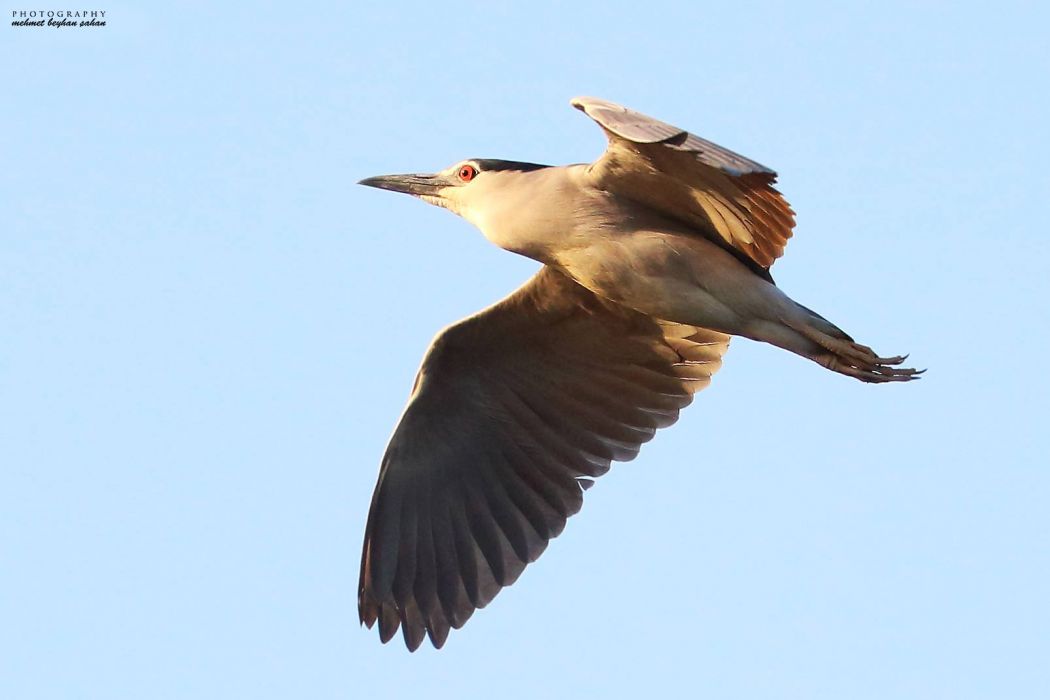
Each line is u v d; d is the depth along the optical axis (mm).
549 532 15078
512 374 14961
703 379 14977
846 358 12930
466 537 14984
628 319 14523
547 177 13328
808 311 12977
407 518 14891
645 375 14984
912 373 12945
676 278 12969
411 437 14867
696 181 12344
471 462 15102
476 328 14516
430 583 14812
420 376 14664
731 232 12859
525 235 13344
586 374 15016
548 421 15188
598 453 15172
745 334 13133
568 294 14289
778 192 12078
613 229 13016
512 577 14953
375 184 14234
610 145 12266
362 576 14719
